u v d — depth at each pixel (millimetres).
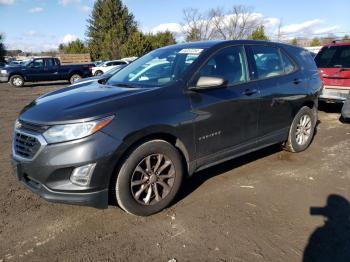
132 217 3617
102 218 3609
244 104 4332
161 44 55688
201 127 3883
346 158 5340
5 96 15484
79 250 3090
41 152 3172
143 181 3525
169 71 4086
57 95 3932
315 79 5652
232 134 4281
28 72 21406
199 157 3971
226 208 3797
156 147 3527
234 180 4531
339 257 2971
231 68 4340
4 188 4352
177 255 3004
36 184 3361
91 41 67125
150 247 3117
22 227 3463
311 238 3236
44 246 3154
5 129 7734
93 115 3172
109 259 2965
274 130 4957
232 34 32781
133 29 63281
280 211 3729
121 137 3242
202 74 3980
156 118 3473
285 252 3033
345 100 7453
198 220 3553
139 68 4551
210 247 3107
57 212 3744
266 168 4934
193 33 32812
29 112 3539
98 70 27109
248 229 3383
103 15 64562
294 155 5473
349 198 4020
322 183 4434
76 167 3137
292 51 5410
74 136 3119
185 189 4273
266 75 4789
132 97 3490
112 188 3408
